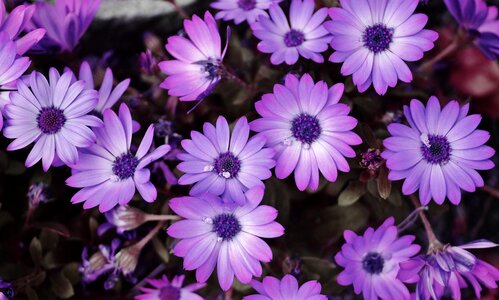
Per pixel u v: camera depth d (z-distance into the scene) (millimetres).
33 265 573
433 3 678
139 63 580
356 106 564
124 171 484
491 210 662
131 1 617
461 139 486
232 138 478
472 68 668
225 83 565
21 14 502
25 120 483
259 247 474
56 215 584
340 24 495
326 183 554
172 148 540
